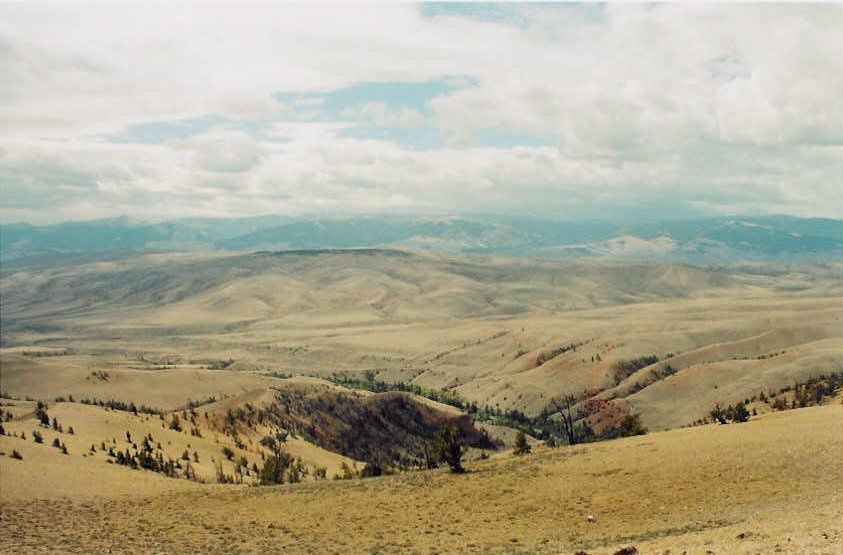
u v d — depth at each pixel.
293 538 62.28
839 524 40.31
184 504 79.25
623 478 69.88
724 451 71.56
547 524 60.78
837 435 69.75
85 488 88.31
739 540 40.53
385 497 77.00
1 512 74.19
